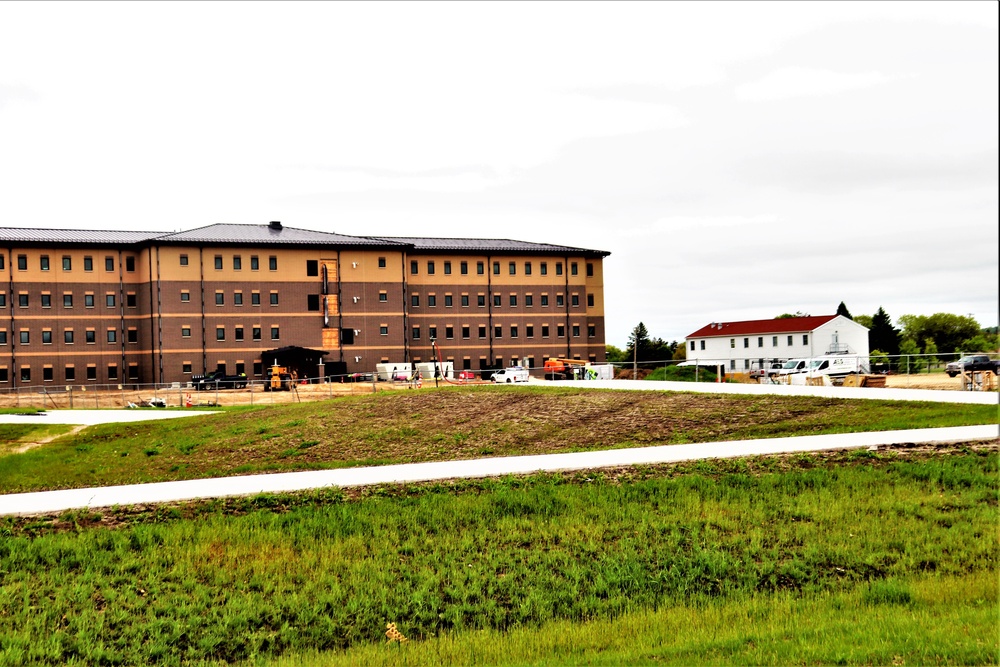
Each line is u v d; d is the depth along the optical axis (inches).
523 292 3946.9
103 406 2883.9
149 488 829.2
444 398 1716.3
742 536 705.0
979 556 657.0
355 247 3599.9
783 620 570.6
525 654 541.0
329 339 3558.1
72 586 617.3
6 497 791.1
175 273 3356.3
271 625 586.6
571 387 1812.3
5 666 520.7
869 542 685.9
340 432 1438.2
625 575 645.9
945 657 471.2
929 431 951.0
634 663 507.2
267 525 720.3
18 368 3277.6
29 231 3467.0
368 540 699.4
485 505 762.2
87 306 3378.4
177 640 563.5
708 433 1178.0
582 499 780.0
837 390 1460.4
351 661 537.6
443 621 595.5
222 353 3398.1
